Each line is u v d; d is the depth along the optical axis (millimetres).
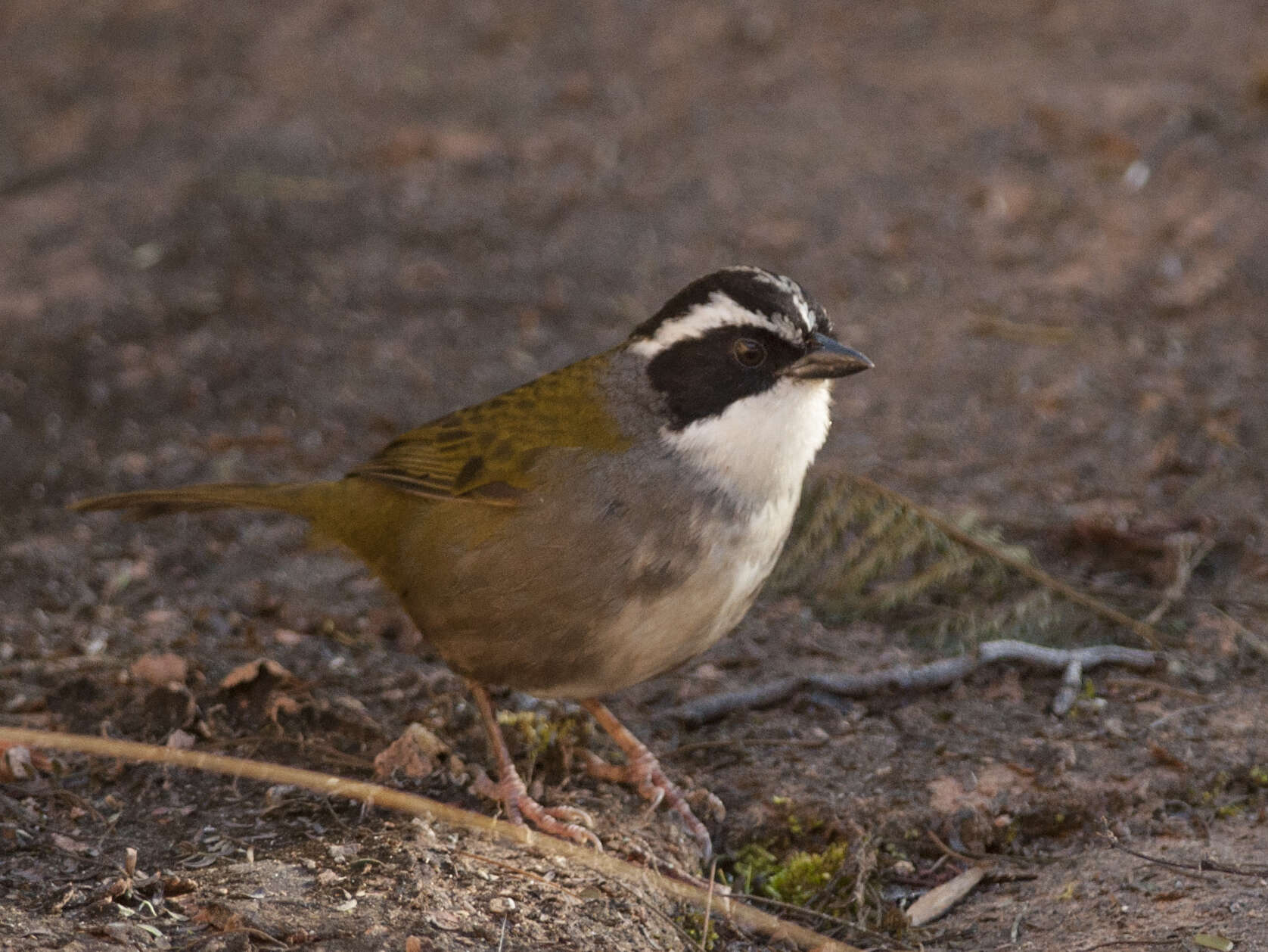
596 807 8617
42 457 13375
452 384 14406
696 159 18484
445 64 21938
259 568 11781
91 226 17641
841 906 8180
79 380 14609
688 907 7910
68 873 7543
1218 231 15875
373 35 23062
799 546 11656
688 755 9328
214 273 16547
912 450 13000
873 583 11469
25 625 10688
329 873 7516
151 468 13148
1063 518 11852
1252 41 19688
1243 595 10820
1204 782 8805
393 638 10773
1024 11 21828
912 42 21344
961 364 14289
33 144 20234
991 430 13242
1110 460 12641
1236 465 12383
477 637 8312
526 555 7984
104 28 24000
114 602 11156
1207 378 13703
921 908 8125
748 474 7891
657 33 22344
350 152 19234
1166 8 21125
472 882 7531
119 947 6680
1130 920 7543
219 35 23453
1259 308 14719
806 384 7910
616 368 8133
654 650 8109
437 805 8000
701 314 7891
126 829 8109
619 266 16406
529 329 15359
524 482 8000
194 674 9742
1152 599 10844
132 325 15508
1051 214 16641
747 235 16734
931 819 8656
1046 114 18406
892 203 17125
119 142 20078
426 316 15695
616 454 7938
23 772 8555
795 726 9586
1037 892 8102
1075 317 14883
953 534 11398
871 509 11672
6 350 15016
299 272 16578
